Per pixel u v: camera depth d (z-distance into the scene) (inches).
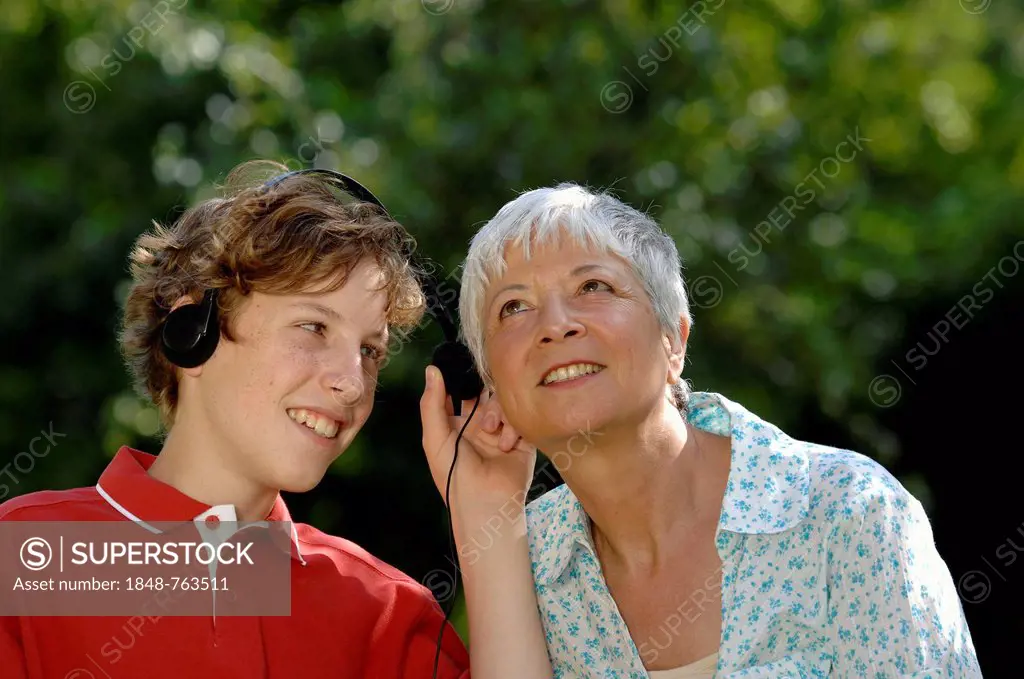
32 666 171.9
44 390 511.2
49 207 495.8
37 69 522.9
